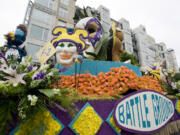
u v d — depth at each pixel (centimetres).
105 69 268
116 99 182
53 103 126
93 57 340
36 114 113
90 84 207
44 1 1334
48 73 136
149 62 2372
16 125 105
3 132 98
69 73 253
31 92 117
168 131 236
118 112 168
